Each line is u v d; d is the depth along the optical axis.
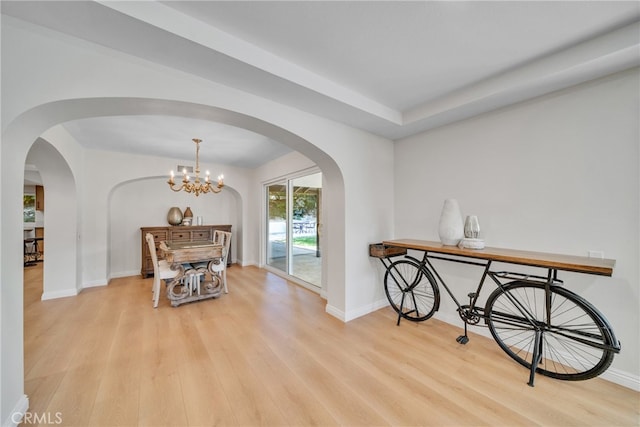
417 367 2.00
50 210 3.60
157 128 3.21
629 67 1.74
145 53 1.59
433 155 2.96
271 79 1.88
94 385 1.76
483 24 1.50
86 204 4.17
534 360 1.83
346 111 2.45
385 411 1.56
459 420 1.49
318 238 4.28
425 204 3.05
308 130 2.49
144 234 4.82
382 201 3.26
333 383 1.81
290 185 4.74
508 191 2.36
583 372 1.77
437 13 1.41
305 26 1.53
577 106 1.97
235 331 2.62
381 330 2.64
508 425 1.46
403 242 2.85
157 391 1.71
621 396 1.68
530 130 2.22
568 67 1.73
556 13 1.41
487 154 2.50
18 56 1.33
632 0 1.31
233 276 4.98
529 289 2.23
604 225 1.86
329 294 3.12
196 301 3.53
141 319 2.91
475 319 2.32
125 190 4.99
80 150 3.93
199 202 5.81
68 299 3.58
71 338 2.44
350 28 1.54
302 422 1.48
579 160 1.97
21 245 1.50
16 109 1.32
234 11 1.42
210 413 1.53
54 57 1.42
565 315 2.04
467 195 2.66
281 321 2.87
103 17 1.29
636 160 1.74
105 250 4.33
